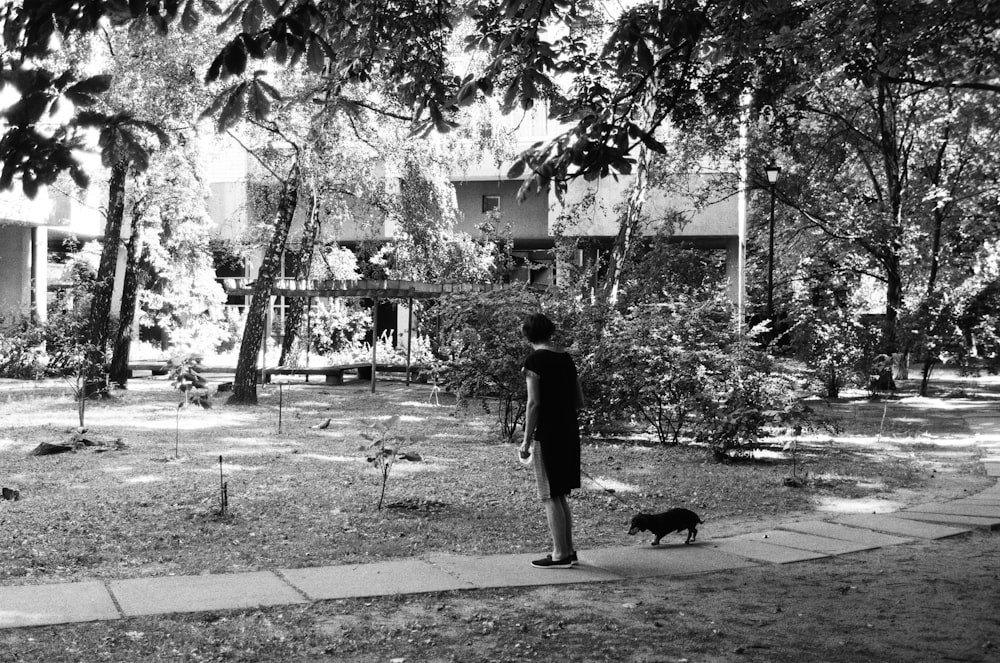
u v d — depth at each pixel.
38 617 5.36
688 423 15.21
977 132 29.06
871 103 28.98
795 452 12.71
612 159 5.87
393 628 5.27
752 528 8.57
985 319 26.91
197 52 17.38
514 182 33.72
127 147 3.57
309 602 5.79
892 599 5.98
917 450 14.77
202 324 33.91
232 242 31.69
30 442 14.08
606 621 5.45
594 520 8.86
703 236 30.73
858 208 30.30
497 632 5.22
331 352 32.66
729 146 26.48
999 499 10.11
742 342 14.34
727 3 7.69
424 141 22.19
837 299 27.70
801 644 5.04
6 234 32.62
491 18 7.85
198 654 4.78
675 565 6.92
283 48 4.80
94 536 7.74
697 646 4.99
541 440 6.84
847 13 9.00
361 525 8.41
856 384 26.42
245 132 20.44
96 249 32.97
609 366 14.68
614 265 18.72
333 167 21.34
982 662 4.77
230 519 8.59
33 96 3.38
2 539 7.53
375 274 30.98
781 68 10.01
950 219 33.41
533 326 7.03
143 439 14.53
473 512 9.15
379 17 7.65
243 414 18.62
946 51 10.91
